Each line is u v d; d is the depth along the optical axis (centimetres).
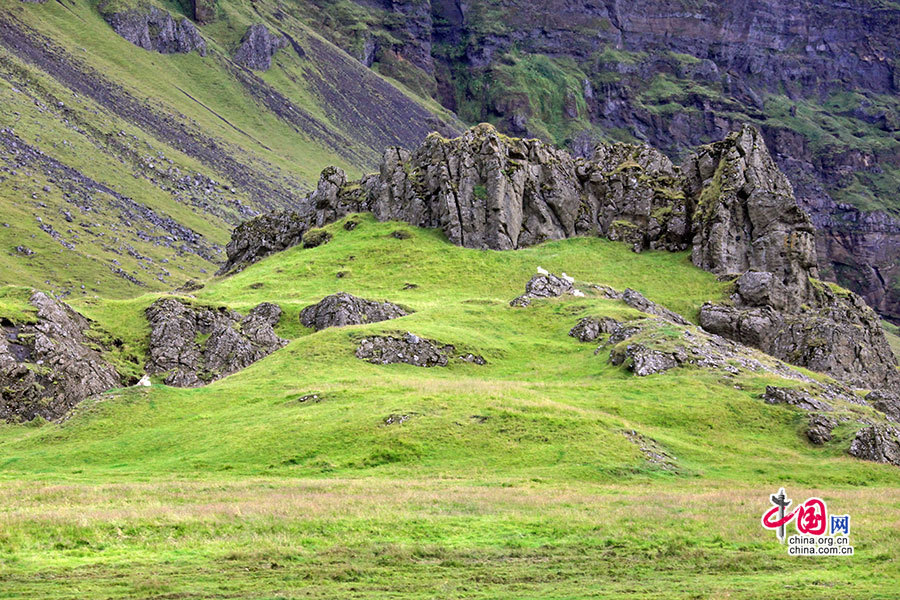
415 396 6141
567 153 14988
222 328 10006
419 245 13625
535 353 8881
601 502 4250
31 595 2700
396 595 2794
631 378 7275
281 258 14500
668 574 3136
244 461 5303
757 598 2817
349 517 3747
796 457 5931
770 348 10788
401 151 15288
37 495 4247
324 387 6675
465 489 4503
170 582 2858
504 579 3027
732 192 12925
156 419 6278
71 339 9219
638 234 13725
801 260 12406
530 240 13975
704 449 5862
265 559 3158
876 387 10688
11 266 19388
